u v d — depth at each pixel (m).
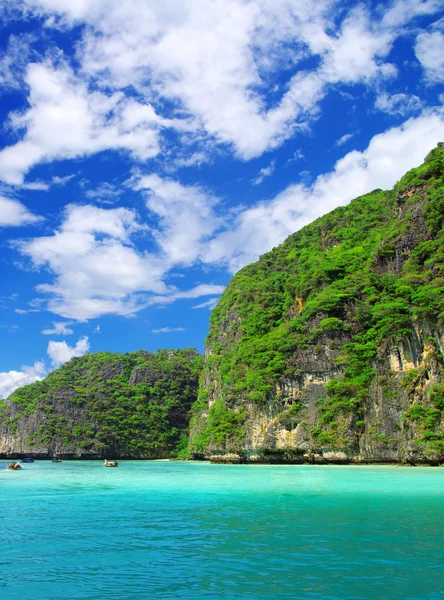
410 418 58.69
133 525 23.30
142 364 166.25
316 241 115.50
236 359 90.31
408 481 41.47
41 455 136.62
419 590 13.27
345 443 64.38
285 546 18.36
